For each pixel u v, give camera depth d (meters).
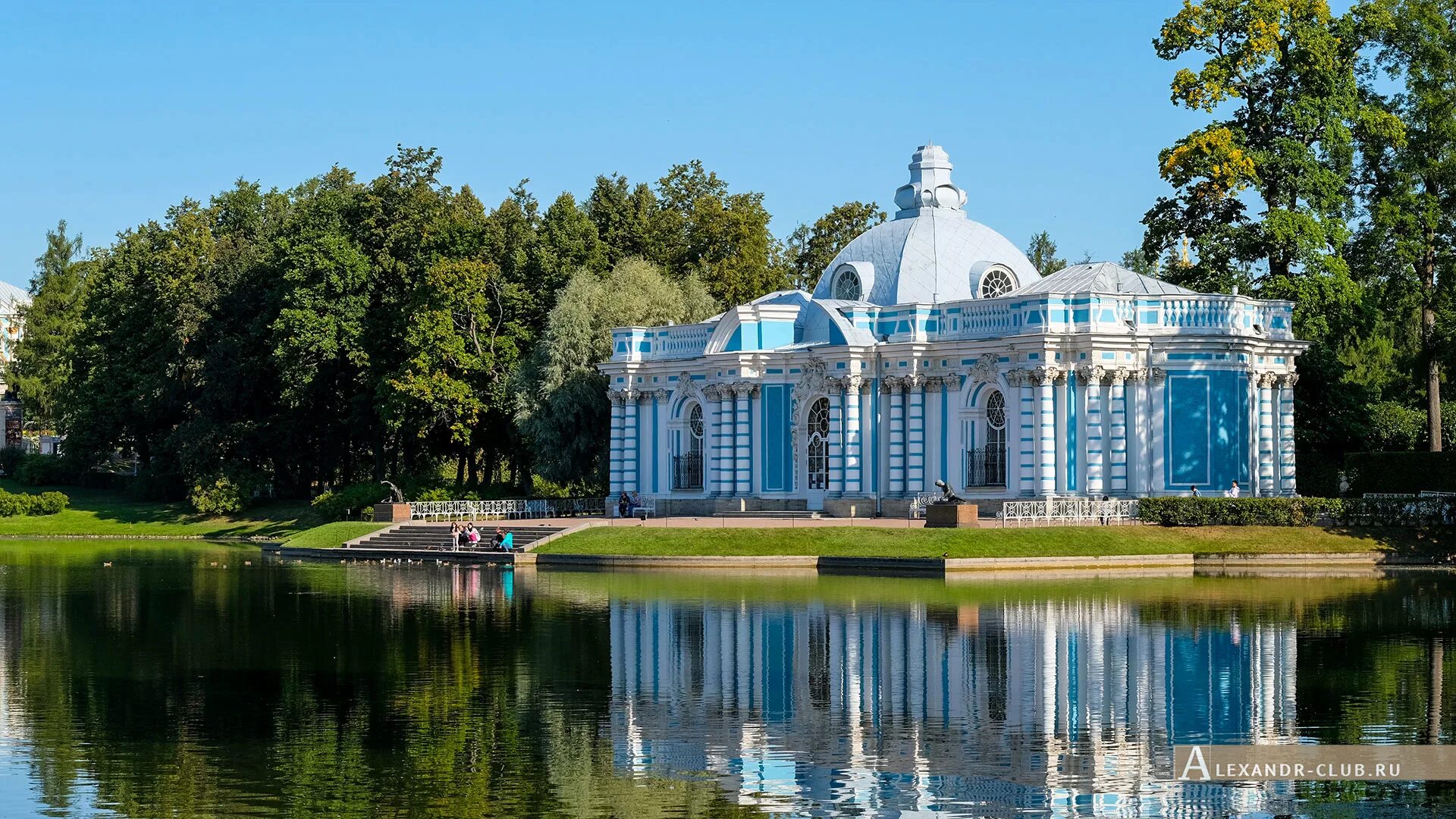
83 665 42.66
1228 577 62.19
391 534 84.12
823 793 29.25
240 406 112.69
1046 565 65.00
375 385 105.31
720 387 87.69
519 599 56.25
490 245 106.69
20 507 117.06
